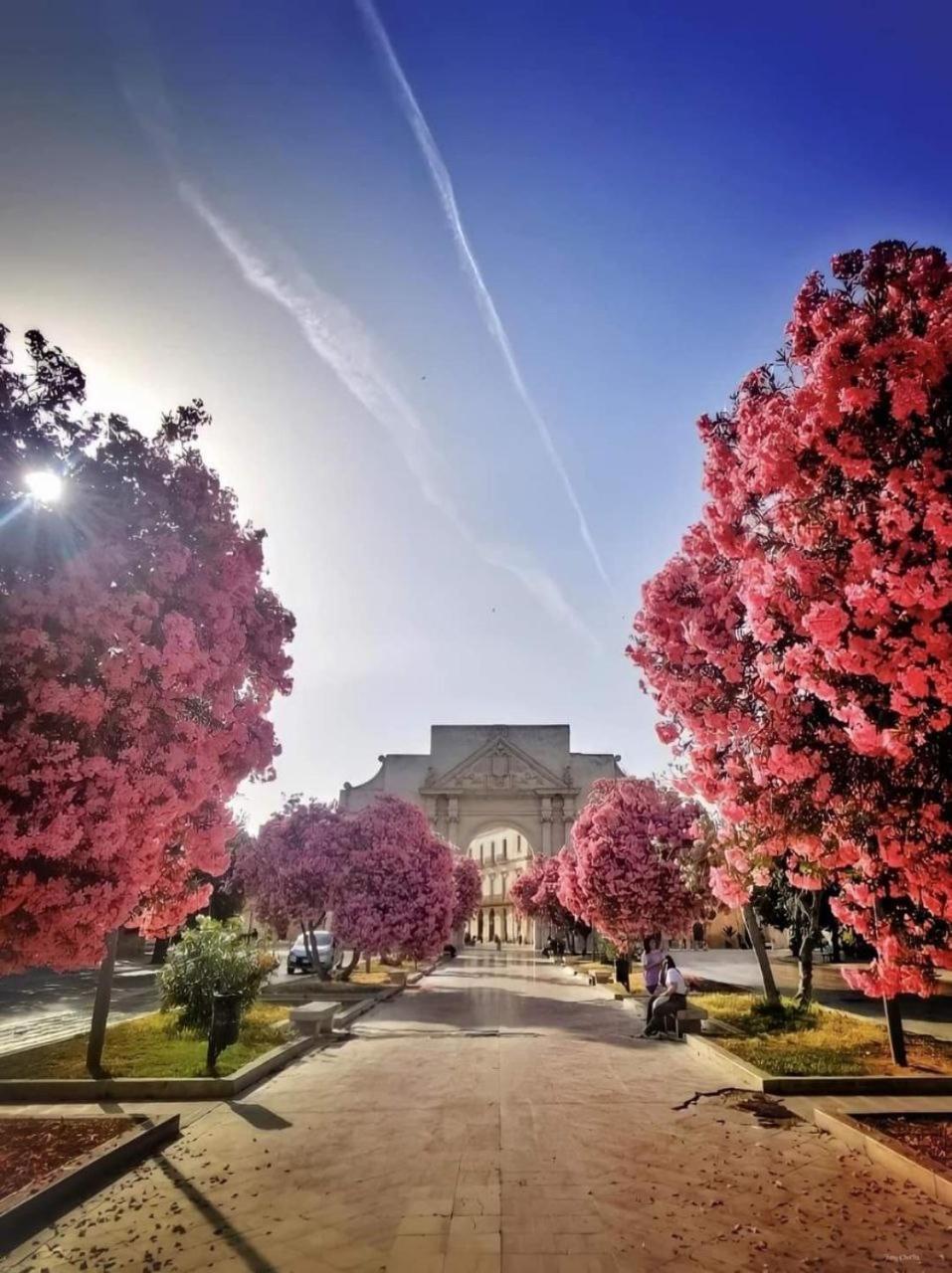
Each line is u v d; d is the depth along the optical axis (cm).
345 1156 623
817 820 616
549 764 4959
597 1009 1647
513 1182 562
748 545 621
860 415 518
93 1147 609
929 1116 683
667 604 771
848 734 552
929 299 520
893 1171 577
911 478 493
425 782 4850
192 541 641
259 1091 851
